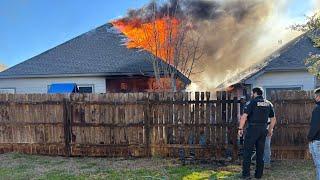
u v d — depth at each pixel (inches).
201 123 397.1
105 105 417.7
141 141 412.8
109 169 361.1
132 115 413.4
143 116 411.2
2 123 436.8
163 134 407.2
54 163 391.2
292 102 391.2
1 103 435.5
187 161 387.9
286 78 646.5
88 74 705.0
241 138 387.9
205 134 397.1
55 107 426.9
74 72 709.9
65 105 423.5
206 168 361.7
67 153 424.8
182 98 401.4
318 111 277.3
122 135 416.5
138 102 410.0
